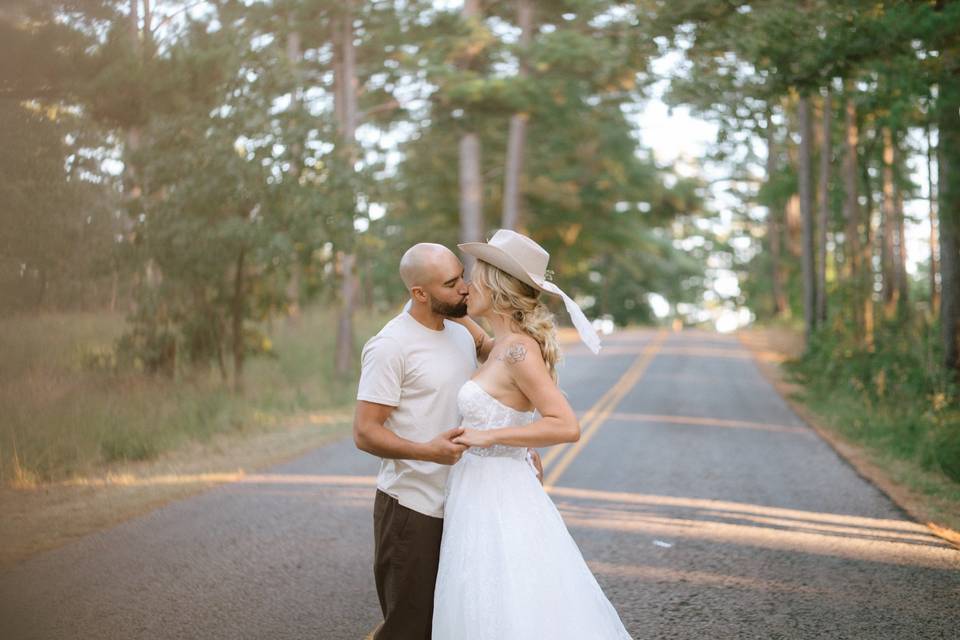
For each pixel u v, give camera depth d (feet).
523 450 11.57
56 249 32.30
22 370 33.40
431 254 10.98
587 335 11.10
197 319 47.60
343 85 75.05
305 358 65.05
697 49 37.78
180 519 23.68
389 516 11.45
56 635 15.06
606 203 127.75
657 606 16.87
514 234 11.00
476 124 80.59
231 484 28.55
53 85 29.45
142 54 33.88
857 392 49.29
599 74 81.71
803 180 74.18
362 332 77.46
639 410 50.80
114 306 42.63
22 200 29.37
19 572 18.81
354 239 47.98
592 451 35.78
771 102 39.19
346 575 18.76
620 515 24.59
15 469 28.25
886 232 88.28
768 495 27.66
